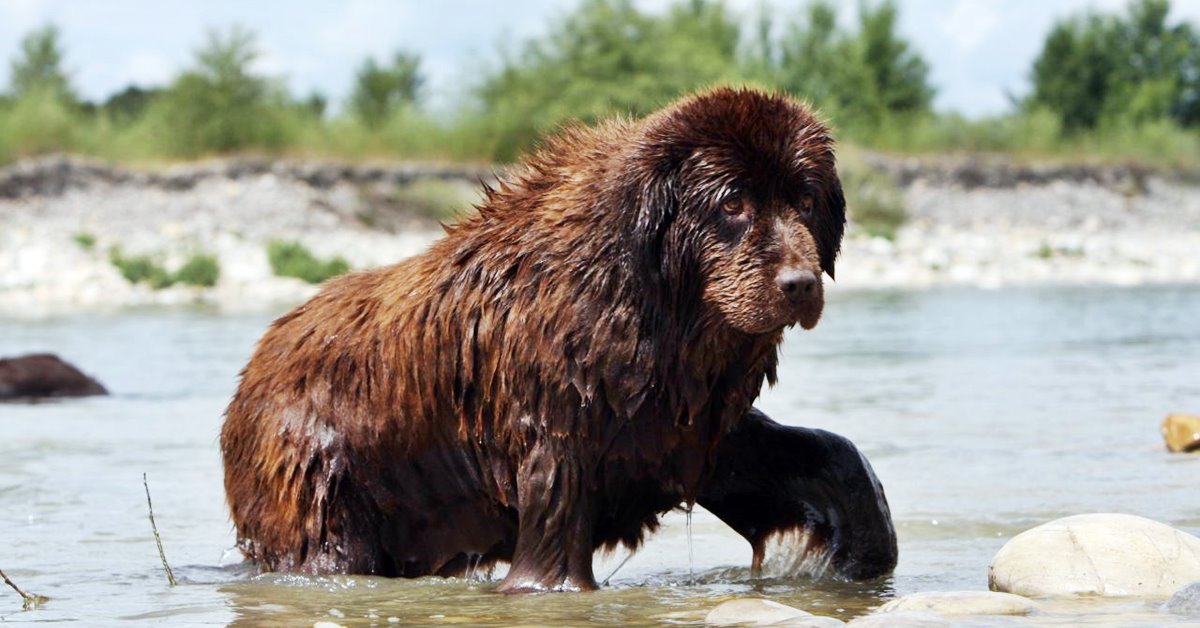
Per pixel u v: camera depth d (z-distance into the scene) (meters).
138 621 10.29
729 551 13.55
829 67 96.25
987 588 11.20
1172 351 31.89
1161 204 90.31
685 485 11.39
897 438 19.45
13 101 85.56
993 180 88.62
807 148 10.91
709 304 10.76
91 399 26.00
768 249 10.53
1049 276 61.41
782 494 12.06
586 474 10.99
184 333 39.03
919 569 12.12
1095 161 95.00
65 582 12.00
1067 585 10.35
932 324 40.22
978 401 23.69
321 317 12.41
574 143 11.67
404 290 11.84
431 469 11.77
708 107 10.81
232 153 78.00
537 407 10.95
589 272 10.77
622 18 82.81
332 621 10.13
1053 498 14.76
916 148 93.50
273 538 12.33
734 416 11.32
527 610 10.38
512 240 11.27
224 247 63.38
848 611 10.48
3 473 17.83
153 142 77.75
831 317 43.00
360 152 79.94
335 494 11.98
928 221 81.88
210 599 11.12
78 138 76.19
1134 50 123.62
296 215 69.69
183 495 16.31
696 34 91.31
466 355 11.27
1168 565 10.48
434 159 81.12
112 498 16.14
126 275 55.88
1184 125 124.69
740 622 9.62
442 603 10.75
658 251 10.77
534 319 10.91
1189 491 14.80
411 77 110.12
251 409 12.50
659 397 10.84
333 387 12.05
